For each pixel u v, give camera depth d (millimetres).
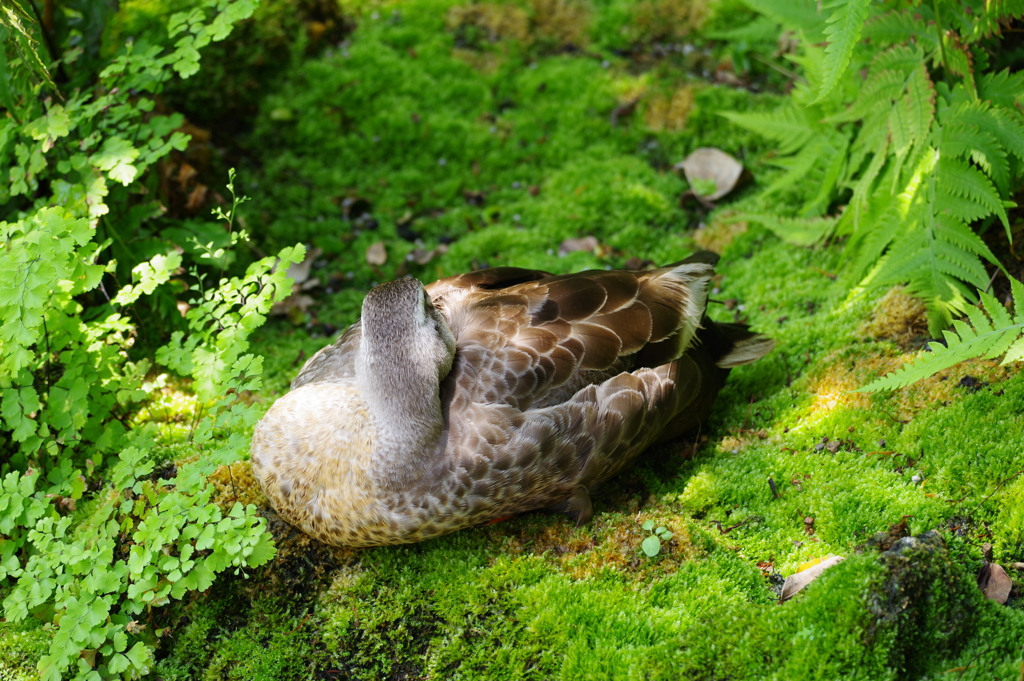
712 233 1818
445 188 1897
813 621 1429
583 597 1483
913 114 1588
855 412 1563
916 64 1602
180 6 1930
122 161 1587
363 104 1955
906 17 1610
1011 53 1664
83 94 1677
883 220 1609
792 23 1707
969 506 1483
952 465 1505
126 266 1684
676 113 1929
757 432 1590
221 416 1515
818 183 1775
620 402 1516
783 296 1718
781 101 1923
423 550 1531
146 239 1691
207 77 1920
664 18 2025
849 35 1495
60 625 1466
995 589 1445
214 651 1504
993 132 1565
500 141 1933
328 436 1504
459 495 1487
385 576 1518
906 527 1483
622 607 1477
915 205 1593
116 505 1554
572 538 1528
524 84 1977
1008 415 1516
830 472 1532
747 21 2010
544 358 1511
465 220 1872
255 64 1949
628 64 1988
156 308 1710
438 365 1493
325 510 1498
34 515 1508
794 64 1953
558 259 1812
